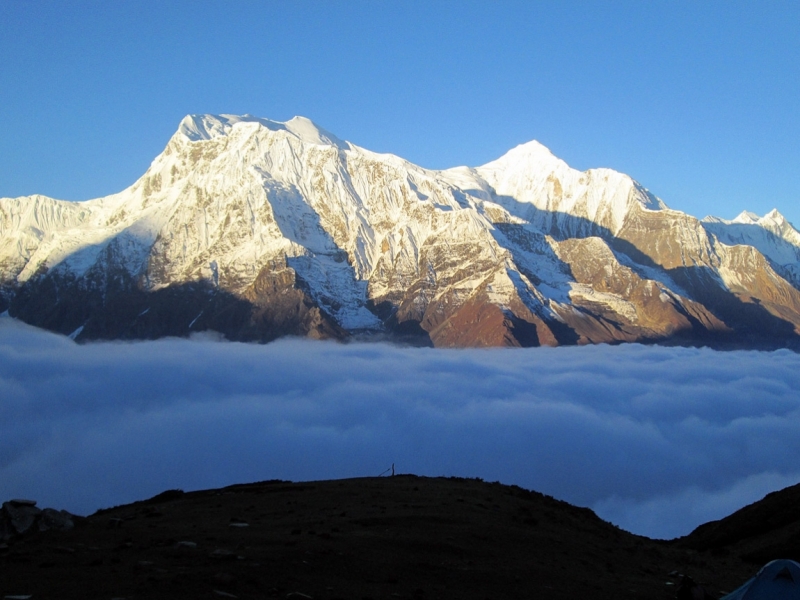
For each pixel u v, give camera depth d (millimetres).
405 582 39250
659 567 51781
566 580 43125
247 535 44719
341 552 41938
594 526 61062
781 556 60281
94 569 37062
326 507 54750
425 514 52406
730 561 60000
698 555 61062
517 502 61500
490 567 43156
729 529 71625
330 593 36312
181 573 36562
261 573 37594
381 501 57156
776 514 70812
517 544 48594
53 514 46906
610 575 46250
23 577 35562
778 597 37750
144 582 35156
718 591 46500
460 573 41500
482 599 38312
